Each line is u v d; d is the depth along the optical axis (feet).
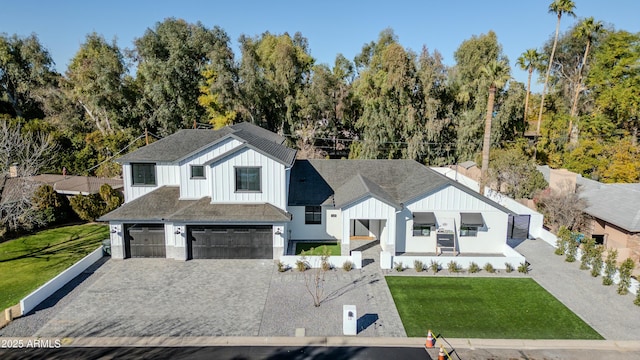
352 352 48.57
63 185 111.04
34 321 54.49
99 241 87.56
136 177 84.23
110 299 61.16
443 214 80.38
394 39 191.01
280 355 47.80
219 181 77.97
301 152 177.47
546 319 56.44
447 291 64.90
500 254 81.56
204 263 75.61
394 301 61.36
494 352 48.93
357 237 90.94
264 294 63.16
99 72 160.76
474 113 155.53
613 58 145.18
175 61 164.76
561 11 173.58
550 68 188.03
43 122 151.84
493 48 157.48
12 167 89.97
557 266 75.82
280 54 176.14
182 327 53.47
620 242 90.99
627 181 129.49
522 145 153.28
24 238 89.25
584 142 143.33
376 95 161.38
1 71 183.11
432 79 153.69
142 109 170.30
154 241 78.18
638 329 53.93
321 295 63.05
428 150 159.02
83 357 46.98
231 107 169.07
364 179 90.99
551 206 101.45
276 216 75.20
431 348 49.57
